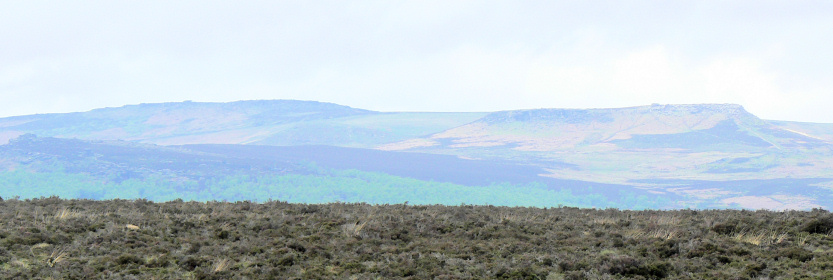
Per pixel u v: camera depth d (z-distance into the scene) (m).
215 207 26.44
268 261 17.36
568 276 16.16
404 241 20.45
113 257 17.41
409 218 24.00
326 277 16.03
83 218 22.44
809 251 18.36
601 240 19.95
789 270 16.56
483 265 17.00
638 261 16.84
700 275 16.36
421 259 17.52
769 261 17.34
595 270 16.61
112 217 22.89
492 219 24.28
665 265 17.03
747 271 16.45
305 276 16.03
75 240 19.17
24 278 15.62
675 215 26.22
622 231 21.48
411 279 15.90
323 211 25.95
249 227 21.77
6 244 18.36
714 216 25.05
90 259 17.34
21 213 23.47
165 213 24.38
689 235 20.64
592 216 25.94
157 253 18.14
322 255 18.19
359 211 26.28
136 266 16.77
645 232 21.30
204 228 21.59
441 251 18.64
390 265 17.06
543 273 16.36
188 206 26.80
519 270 16.48
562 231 21.75
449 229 22.05
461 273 16.44
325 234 20.92
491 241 20.22
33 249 18.16
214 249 18.50
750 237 19.88
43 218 21.95
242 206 26.89
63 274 15.84
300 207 27.05
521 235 20.88
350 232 21.08
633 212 28.38
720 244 19.00
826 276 15.73
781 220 22.66
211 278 15.84
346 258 17.78
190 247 18.53
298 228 21.77
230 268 16.73
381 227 21.86
